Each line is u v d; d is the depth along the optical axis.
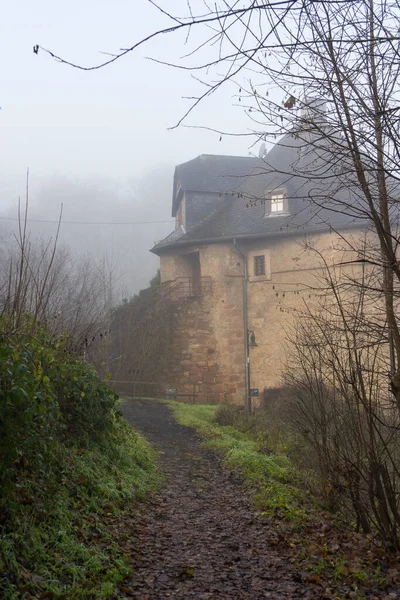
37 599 4.15
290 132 5.10
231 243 25.52
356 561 6.14
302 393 9.95
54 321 10.38
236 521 7.58
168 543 6.41
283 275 24.36
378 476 7.04
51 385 7.23
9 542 4.47
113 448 9.14
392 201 5.79
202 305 25.64
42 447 5.61
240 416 17.59
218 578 5.43
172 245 26.50
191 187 27.70
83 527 5.82
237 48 3.56
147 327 25.94
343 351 8.56
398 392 6.28
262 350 24.62
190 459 11.73
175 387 25.25
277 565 5.90
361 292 7.05
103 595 4.54
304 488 10.16
